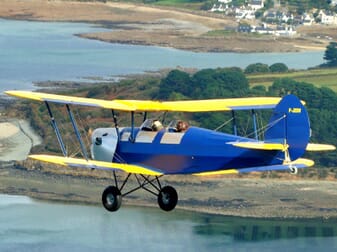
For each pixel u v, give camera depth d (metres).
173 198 126.94
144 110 129.62
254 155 122.12
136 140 129.50
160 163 127.88
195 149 125.56
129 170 123.19
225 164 124.00
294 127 121.12
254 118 135.62
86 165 120.31
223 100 136.25
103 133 132.12
